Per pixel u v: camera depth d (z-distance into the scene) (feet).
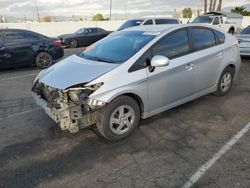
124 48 13.29
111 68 11.66
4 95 19.57
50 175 9.75
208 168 9.81
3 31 28.32
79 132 12.97
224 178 9.21
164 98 13.41
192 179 9.22
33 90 13.69
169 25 14.83
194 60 14.37
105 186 9.02
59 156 10.99
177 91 13.94
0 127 13.96
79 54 15.05
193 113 15.01
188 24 14.88
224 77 17.33
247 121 13.84
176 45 13.80
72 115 10.85
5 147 11.84
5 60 28.14
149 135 12.53
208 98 17.40
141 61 12.26
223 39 16.88
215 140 11.91
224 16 64.23
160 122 13.88
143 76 12.07
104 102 10.98
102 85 11.00
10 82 23.73
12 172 9.99
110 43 14.49
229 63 17.07
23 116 15.33
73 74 11.76
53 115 11.30
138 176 9.48
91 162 10.48
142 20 40.78
